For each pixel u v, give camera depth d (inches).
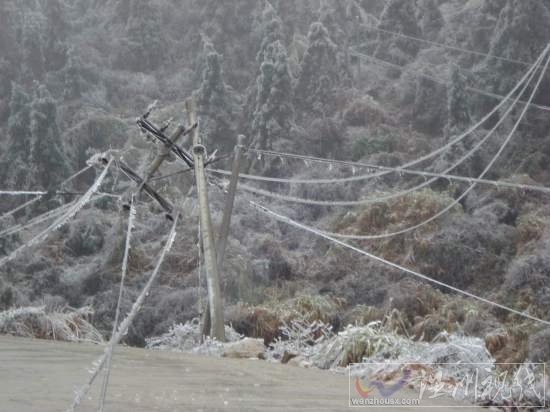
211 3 2479.1
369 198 1504.7
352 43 2436.0
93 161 535.2
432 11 2491.4
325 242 1517.0
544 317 1196.5
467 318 1151.0
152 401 160.1
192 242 1333.7
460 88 1910.7
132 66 2417.6
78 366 208.1
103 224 1477.6
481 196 1664.6
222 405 162.9
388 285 1327.5
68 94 2185.0
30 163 1761.8
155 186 1364.4
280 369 249.3
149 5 2470.5
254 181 1795.0
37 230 1545.3
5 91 2203.5
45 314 405.4
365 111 2022.6
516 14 2081.7
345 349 313.6
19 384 171.0
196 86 2289.6
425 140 1924.2
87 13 2613.2
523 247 1384.1
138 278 1301.7
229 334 474.3
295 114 2037.4
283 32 2439.7
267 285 1349.7
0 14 2310.5
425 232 1421.0
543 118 1945.1
